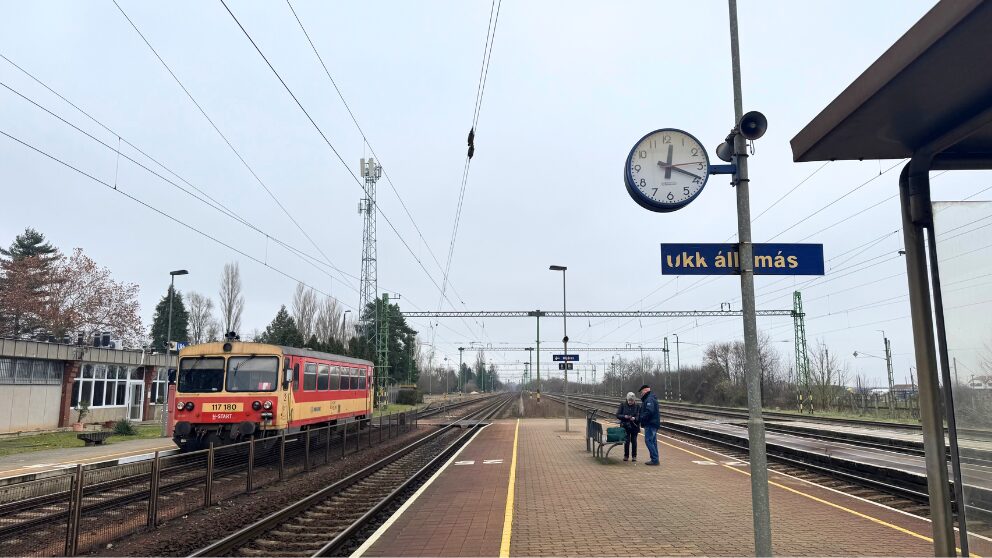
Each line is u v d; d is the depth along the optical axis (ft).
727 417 135.95
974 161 16.80
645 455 59.36
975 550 15.52
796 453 57.41
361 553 24.67
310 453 58.23
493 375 609.83
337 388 76.28
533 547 25.17
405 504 35.12
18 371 100.68
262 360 58.85
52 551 27.37
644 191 20.90
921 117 14.88
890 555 23.70
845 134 15.92
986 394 15.85
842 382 190.29
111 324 169.68
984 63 12.30
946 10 11.03
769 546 17.22
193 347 59.67
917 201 16.46
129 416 130.41
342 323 227.20
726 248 18.90
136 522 31.89
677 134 21.16
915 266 16.44
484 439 78.79
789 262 19.06
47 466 52.21
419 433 102.22
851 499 35.58
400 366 269.44
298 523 34.19
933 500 15.62
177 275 118.32
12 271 165.17
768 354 219.41
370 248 199.41
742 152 19.04
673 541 25.86
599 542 25.85
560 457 57.52
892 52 12.79
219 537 30.86
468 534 27.68
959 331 16.05
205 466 38.14
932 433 15.79
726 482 41.88
